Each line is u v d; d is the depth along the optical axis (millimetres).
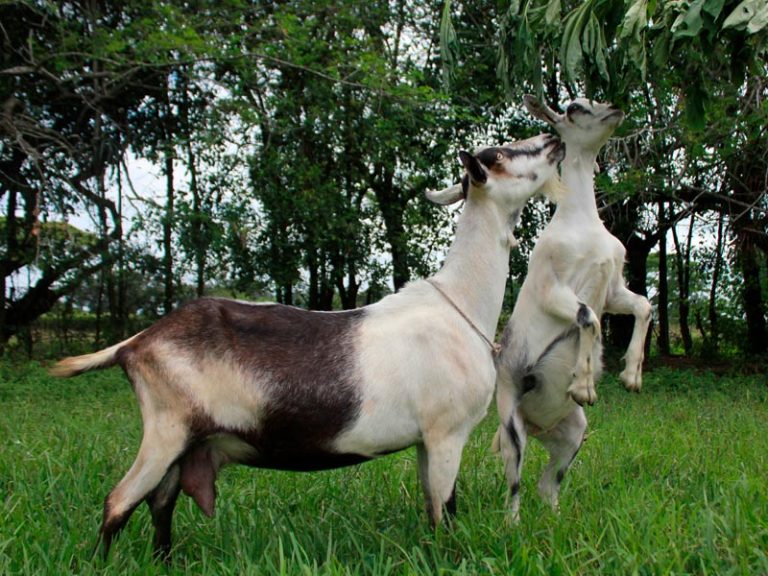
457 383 3762
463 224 4062
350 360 3629
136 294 15617
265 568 3297
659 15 4891
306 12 11172
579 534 3549
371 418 3631
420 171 13516
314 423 3574
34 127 10758
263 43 10453
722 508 3953
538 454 6105
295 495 4754
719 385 10953
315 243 12477
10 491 4723
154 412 3531
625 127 9836
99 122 11781
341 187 13438
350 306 15727
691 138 9375
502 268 4059
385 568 3227
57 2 11281
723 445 5969
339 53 10336
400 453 5844
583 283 4484
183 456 3580
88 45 10672
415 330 3770
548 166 4184
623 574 3123
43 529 3809
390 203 14172
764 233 12156
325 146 12680
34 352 14461
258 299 14414
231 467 5453
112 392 9531
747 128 9648
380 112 11594
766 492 4211
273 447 3613
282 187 12211
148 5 10734
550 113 4684
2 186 13398
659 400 9352
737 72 4625
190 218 11586
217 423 3520
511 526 3756
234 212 11969
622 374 4590
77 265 13531
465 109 11352
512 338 4598
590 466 5398
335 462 3721
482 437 6695
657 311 20516
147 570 3336
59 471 5020
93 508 4305
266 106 11938
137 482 3480
